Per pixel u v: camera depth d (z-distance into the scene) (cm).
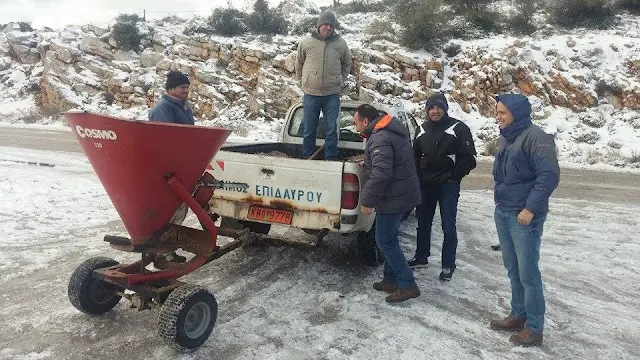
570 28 1933
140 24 2380
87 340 364
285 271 519
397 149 420
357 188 459
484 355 361
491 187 1043
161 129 325
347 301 448
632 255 609
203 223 373
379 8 2552
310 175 467
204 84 1995
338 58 626
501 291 482
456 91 1748
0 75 2756
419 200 438
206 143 354
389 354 357
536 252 367
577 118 1584
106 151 331
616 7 2077
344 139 675
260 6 2366
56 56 2361
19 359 335
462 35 1966
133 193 344
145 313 410
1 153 1245
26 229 626
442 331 396
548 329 407
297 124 698
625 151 1416
